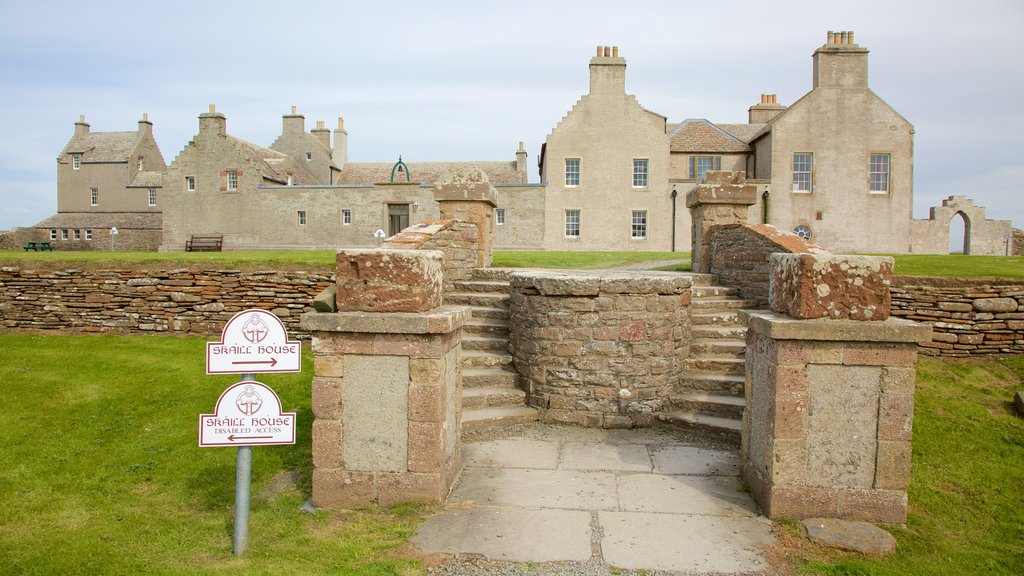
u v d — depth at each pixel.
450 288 9.71
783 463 4.89
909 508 5.36
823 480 4.88
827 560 4.38
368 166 45.44
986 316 8.70
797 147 33.38
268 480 5.94
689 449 6.53
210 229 37.69
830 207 33.47
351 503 5.13
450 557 4.33
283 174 40.97
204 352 9.77
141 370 8.96
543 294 7.34
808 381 4.84
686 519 4.92
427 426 5.03
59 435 7.00
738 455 6.37
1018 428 6.98
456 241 10.14
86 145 57.09
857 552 4.46
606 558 4.33
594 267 15.21
